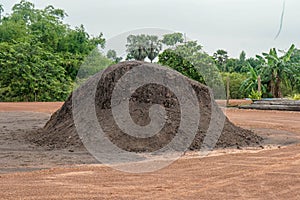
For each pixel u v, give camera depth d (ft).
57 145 26.37
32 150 25.07
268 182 16.35
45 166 19.99
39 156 22.82
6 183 16.25
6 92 113.29
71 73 130.11
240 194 14.69
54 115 32.94
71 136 27.04
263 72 101.55
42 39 145.38
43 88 115.85
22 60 115.75
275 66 100.63
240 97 104.99
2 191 15.03
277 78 101.04
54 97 117.19
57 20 162.91
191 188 15.49
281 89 106.52
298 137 31.07
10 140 29.45
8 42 135.13
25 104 75.77
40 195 14.55
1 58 114.62
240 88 103.04
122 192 14.96
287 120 45.78
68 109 30.86
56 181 16.60
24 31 149.79
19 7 171.94
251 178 17.03
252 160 21.16
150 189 15.37
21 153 23.91
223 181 16.56
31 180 16.79
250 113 55.26
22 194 14.66
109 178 17.16
